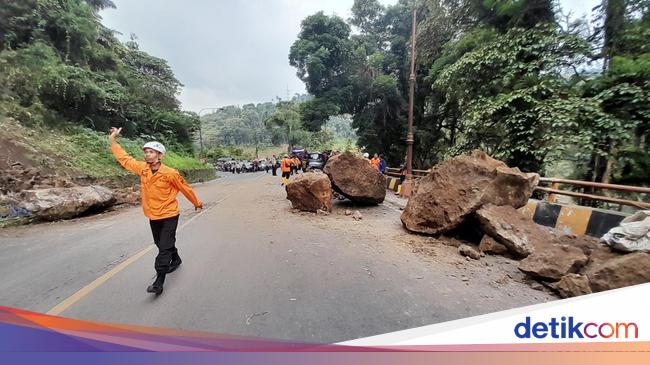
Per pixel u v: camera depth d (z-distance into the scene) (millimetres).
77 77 17859
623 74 7473
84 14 20641
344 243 6012
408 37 23484
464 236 6410
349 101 27219
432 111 21891
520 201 6039
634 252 3969
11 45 17609
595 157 8766
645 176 7750
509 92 9336
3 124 13305
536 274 4156
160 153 3844
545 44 8789
